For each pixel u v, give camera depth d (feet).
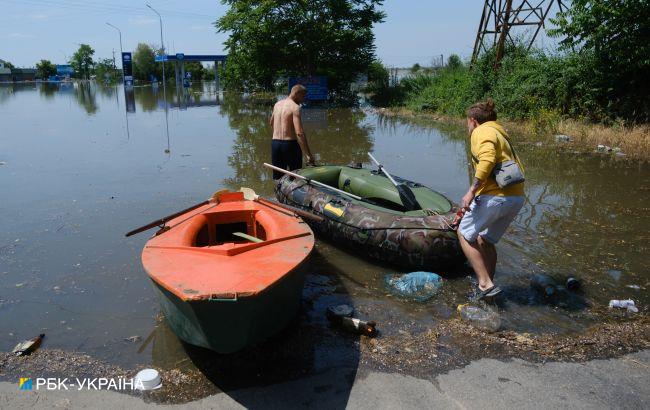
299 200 20.72
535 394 10.78
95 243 19.24
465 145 43.83
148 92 140.67
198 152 38.93
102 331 13.29
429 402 10.54
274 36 89.15
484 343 12.76
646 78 45.24
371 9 91.86
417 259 16.65
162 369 11.69
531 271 17.16
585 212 23.82
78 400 10.57
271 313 11.62
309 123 61.21
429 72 91.40
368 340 12.91
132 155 37.40
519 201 13.92
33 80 304.71
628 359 12.10
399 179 21.75
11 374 11.45
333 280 16.57
